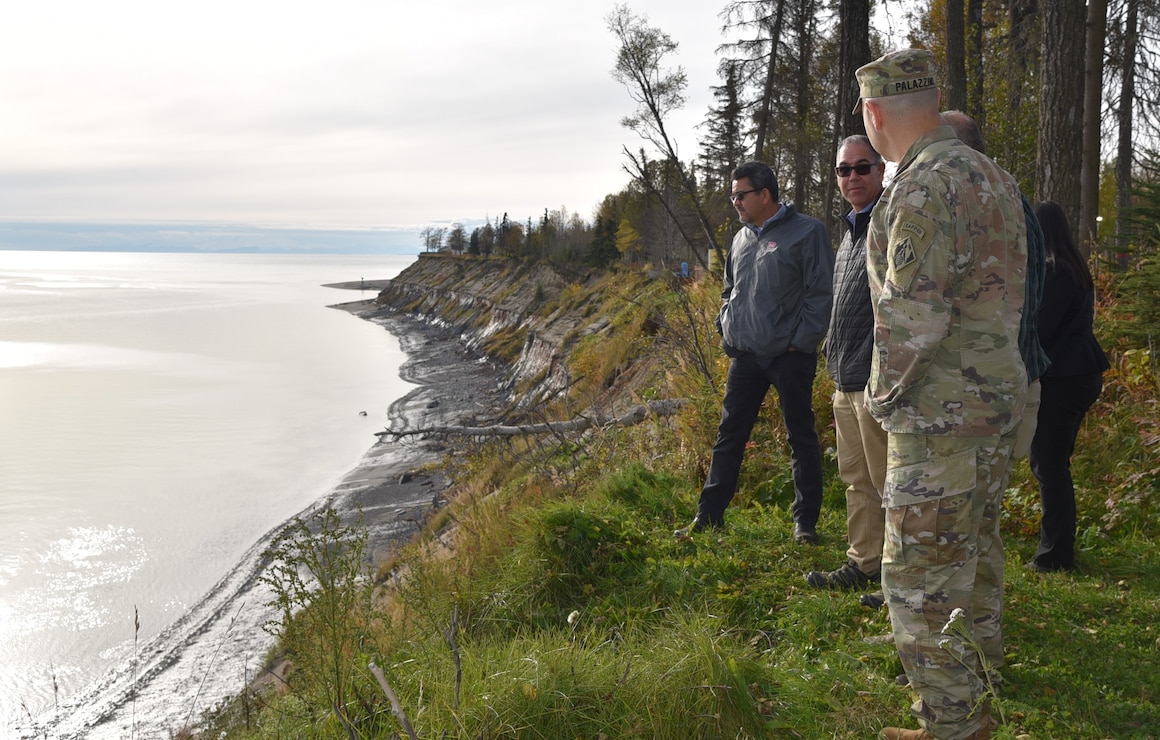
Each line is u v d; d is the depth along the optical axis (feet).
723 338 15.42
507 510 20.06
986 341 7.77
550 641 11.14
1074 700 9.53
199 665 52.49
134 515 93.40
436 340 309.63
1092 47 40.73
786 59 79.56
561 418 43.68
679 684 9.48
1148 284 20.01
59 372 240.53
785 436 19.48
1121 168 58.23
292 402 176.65
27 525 90.68
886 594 8.36
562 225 383.04
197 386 206.59
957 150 8.04
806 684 10.03
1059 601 12.02
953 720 8.01
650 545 14.98
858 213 12.31
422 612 13.34
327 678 9.87
